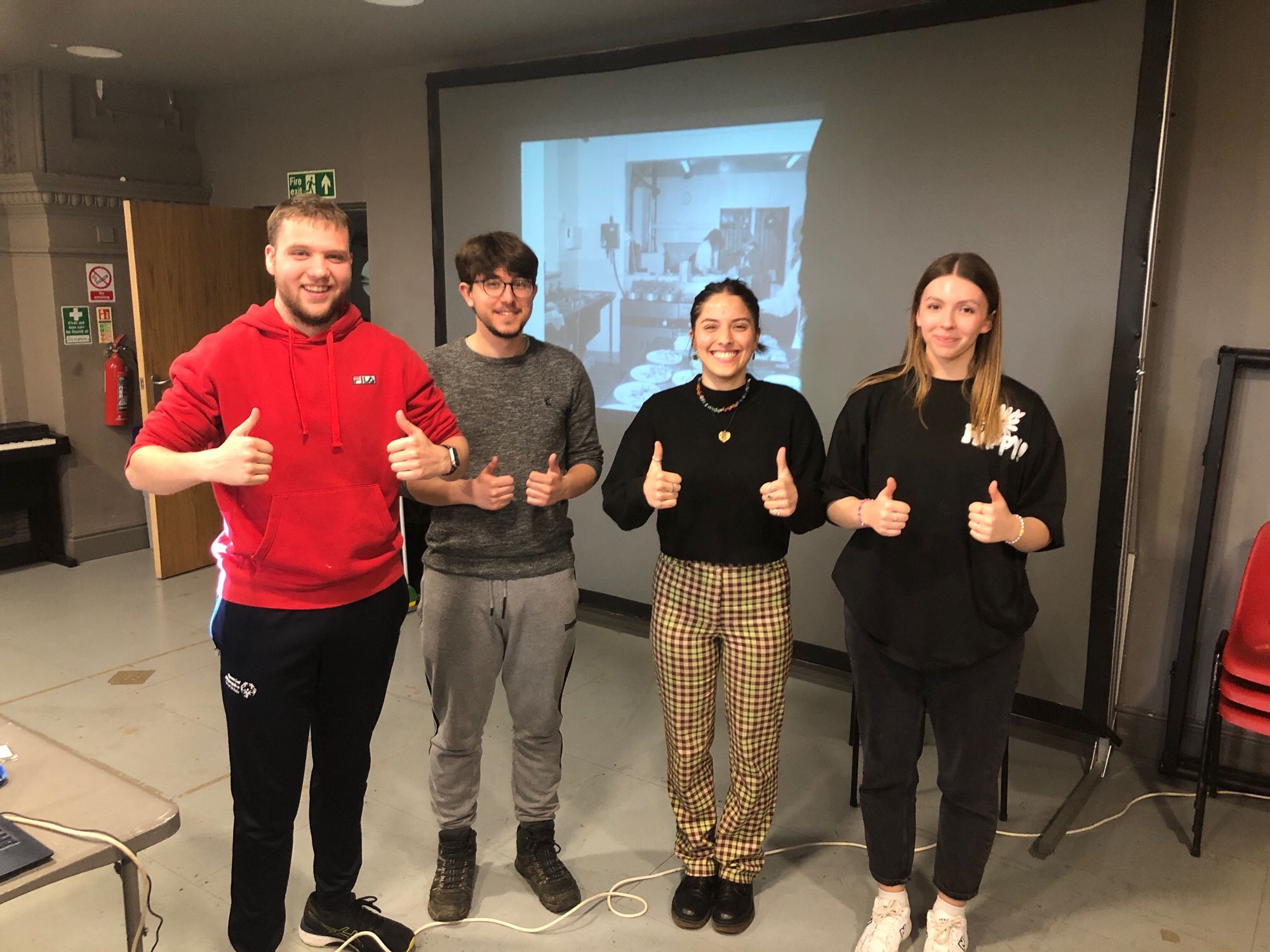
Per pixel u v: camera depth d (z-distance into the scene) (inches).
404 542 159.8
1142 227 98.0
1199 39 97.3
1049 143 102.8
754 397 72.8
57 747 53.0
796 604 131.3
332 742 67.7
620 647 146.9
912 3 116.0
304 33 142.7
